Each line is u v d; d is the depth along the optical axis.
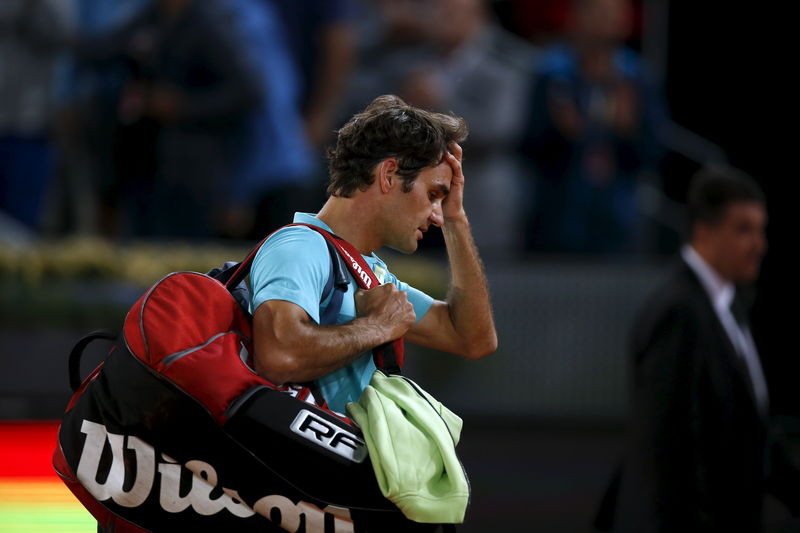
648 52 39.97
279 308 8.84
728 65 41.03
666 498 12.76
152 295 9.12
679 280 13.52
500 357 36.75
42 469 24.09
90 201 37.97
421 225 9.81
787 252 40.66
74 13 37.75
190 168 37.38
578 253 39.38
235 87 37.00
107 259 33.44
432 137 9.67
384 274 10.17
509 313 37.25
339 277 9.38
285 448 8.83
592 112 39.28
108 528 9.45
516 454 31.77
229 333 9.08
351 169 9.70
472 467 29.48
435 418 9.28
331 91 38.16
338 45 38.03
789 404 40.03
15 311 32.41
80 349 9.95
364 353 9.65
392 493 8.84
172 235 37.72
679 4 40.62
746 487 12.88
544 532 21.62
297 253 9.20
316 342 8.86
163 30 37.38
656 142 40.09
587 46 39.28
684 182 41.16
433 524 9.33
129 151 37.59
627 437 13.58
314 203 38.34
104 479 9.13
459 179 10.39
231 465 8.99
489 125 39.16
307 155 38.16
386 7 38.50
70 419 9.51
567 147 39.22
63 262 33.09
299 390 9.29
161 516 9.06
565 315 37.34
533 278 37.44
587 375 37.25
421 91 38.66
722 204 13.60
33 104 37.88
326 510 9.11
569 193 39.28
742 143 41.31
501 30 39.19
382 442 8.91
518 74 39.28
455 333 10.91
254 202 37.72
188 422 8.88
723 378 12.91
